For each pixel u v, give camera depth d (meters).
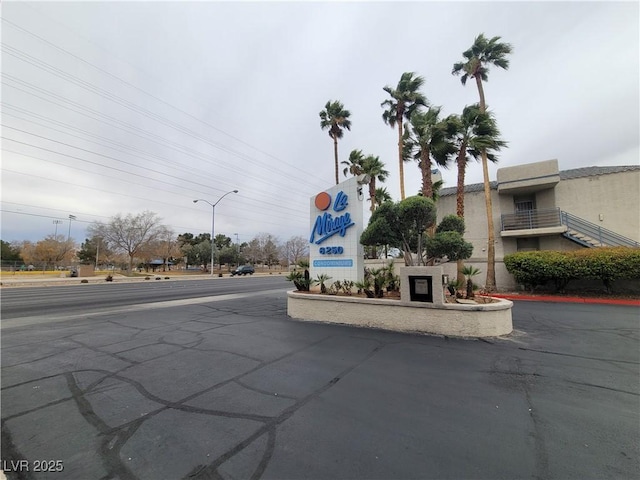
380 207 8.71
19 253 57.34
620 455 2.41
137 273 49.56
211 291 19.38
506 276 15.52
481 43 15.49
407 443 2.59
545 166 16.91
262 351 5.46
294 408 3.26
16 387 3.91
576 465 2.28
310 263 10.88
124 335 6.77
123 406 3.35
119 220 42.09
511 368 4.52
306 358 5.04
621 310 9.88
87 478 2.19
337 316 8.02
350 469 2.24
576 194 16.95
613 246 13.90
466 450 2.48
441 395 3.58
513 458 2.37
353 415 3.09
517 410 3.20
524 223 17.92
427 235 9.15
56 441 2.68
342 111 24.38
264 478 2.16
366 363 4.77
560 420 2.98
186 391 3.74
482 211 19.41
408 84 16.92
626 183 15.78
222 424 2.94
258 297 15.36
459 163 13.38
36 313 10.22
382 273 10.02
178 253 56.75
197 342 6.11
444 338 6.36
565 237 16.52
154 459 2.40
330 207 10.57
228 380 4.09
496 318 6.41
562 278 13.48
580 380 4.04
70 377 4.25
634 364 4.68
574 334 6.63
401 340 6.21
